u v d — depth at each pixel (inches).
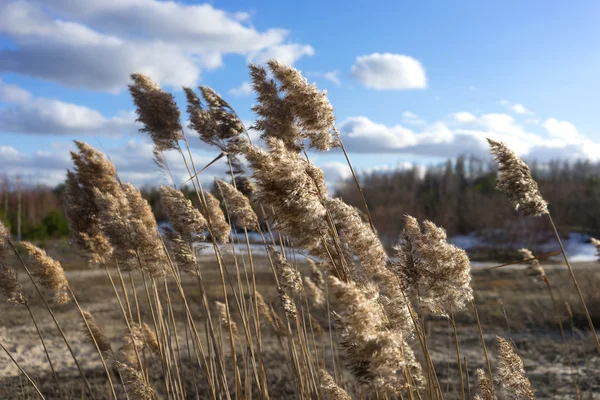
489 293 553.9
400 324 100.8
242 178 170.4
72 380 295.7
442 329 418.9
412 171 2063.2
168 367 172.9
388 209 1483.8
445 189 1872.5
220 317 200.7
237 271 165.0
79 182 178.1
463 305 103.8
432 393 103.7
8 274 154.6
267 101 124.4
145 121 160.4
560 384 267.9
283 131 123.2
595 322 410.9
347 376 223.1
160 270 171.3
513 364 122.2
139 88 161.9
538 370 297.7
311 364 157.8
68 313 502.6
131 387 157.1
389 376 80.6
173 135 160.9
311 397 152.0
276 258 157.2
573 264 801.6
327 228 98.1
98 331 179.8
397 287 102.6
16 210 1300.4
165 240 171.6
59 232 1221.1
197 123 153.1
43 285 159.5
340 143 118.6
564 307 454.3
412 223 107.0
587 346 342.3
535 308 462.3
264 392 162.1
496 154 107.3
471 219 1460.4
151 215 176.1
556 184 1819.6
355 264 99.0
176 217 160.4
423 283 101.7
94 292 612.7
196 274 162.4
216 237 163.5
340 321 78.3
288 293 159.2
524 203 106.5
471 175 2075.5
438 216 1496.1
